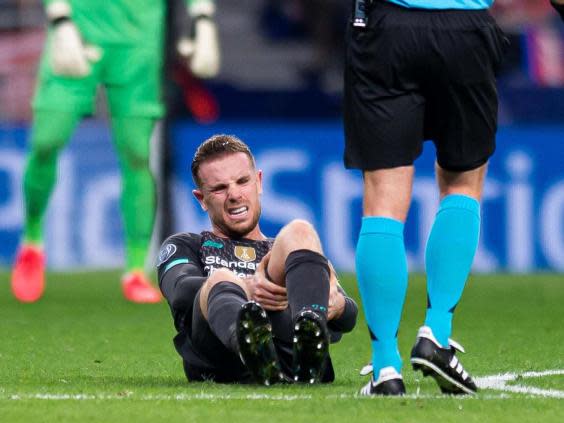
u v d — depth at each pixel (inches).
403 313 1274.6
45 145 1307.8
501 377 730.2
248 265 684.1
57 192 1818.4
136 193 1348.4
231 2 2381.9
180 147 1840.6
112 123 1325.0
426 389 661.3
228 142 692.1
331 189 1817.2
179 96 1994.3
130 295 1373.0
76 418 553.3
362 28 611.2
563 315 1239.5
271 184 1822.1
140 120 1318.9
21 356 866.1
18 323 1136.2
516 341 983.0
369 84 612.1
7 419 552.4
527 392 649.6
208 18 1343.5
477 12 615.8
